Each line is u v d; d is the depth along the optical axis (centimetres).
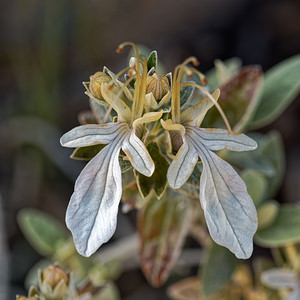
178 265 22
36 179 25
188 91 15
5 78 28
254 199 17
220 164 14
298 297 18
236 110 16
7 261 22
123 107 14
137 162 14
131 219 25
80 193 14
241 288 19
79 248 13
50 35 27
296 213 18
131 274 24
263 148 19
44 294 16
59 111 27
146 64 14
